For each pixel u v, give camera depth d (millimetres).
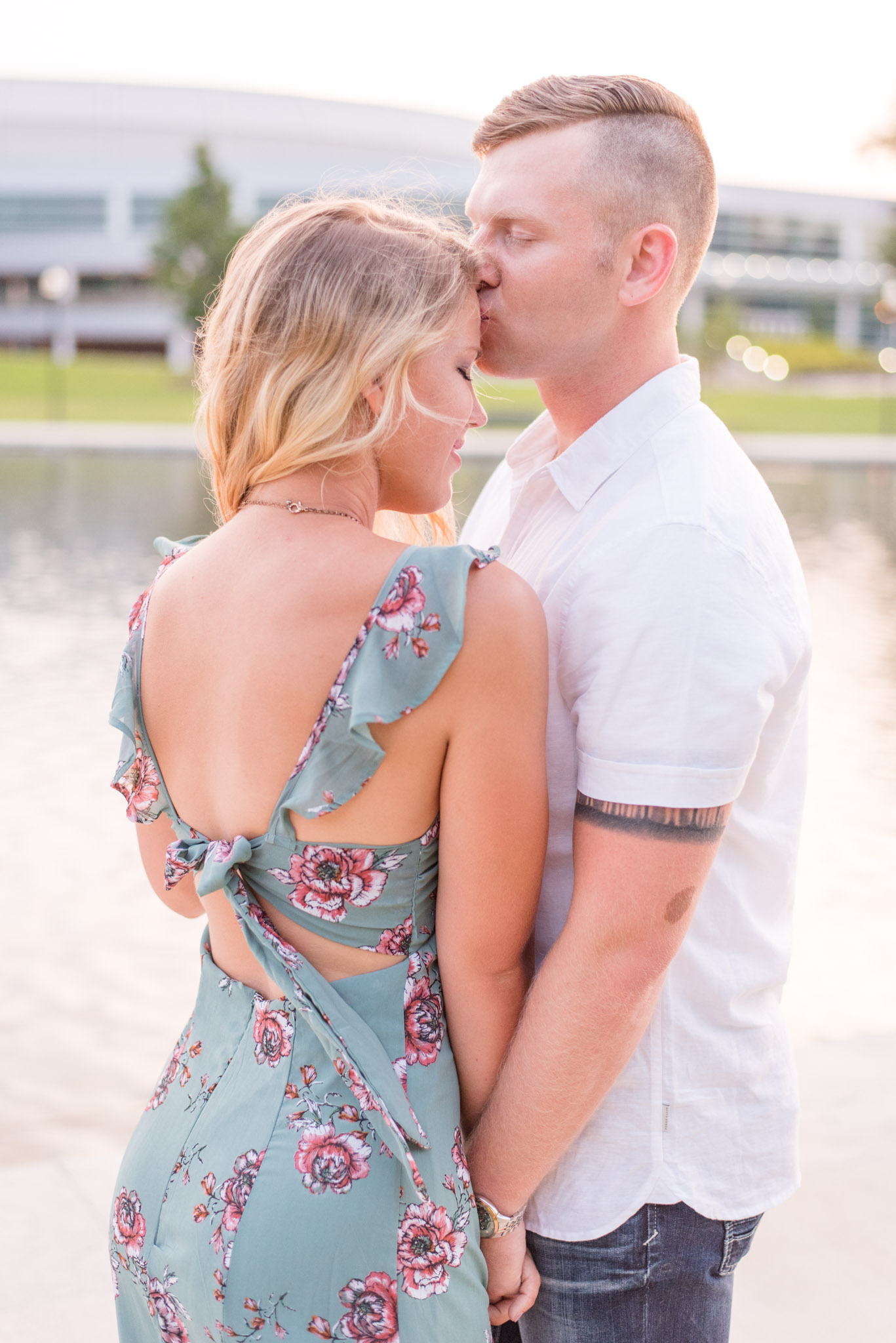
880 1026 3646
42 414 34469
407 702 1036
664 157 1228
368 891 1098
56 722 6793
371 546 1079
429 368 1113
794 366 62688
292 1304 1045
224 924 1183
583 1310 1260
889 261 51531
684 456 1213
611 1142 1235
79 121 64938
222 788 1129
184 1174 1127
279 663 1068
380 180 1308
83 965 4031
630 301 1255
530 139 1253
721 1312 1307
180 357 60906
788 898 1345
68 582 11180
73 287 66625
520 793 1083
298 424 1079
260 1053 1125
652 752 1112
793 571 1231
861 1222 2357
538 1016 1145
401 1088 1089
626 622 1138
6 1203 2436
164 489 19219
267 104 66000
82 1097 3275
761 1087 1297
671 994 1239
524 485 1351
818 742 6785
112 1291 2174
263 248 1112
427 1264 1088
